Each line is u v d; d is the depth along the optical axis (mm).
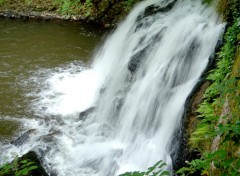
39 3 14344
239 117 3303
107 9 13414
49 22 13523
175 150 5188
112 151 6250
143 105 6648
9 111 7598
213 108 4887
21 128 7031
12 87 8609
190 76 6242
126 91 7320
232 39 5309
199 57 6309
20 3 14375
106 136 6758
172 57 6809
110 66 9289
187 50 6633
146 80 6953
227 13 6539
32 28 12859
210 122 4750
